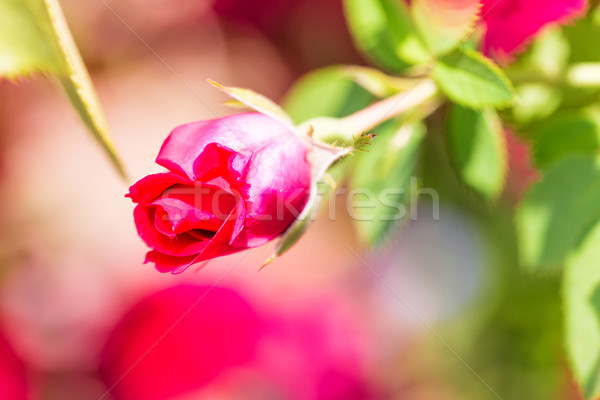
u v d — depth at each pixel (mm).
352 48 492
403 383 455
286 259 490
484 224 427
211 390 407
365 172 362
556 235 343
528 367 424
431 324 463
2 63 299
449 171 394
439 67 336
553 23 346
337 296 466
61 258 474
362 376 429
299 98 370
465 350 449
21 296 454
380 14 359
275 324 425
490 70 334
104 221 488
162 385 406
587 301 334
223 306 414
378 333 465
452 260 444
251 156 311
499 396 428
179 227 306
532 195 346
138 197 308
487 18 347
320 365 421
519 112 361
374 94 368
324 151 324
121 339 414
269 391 413
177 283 417
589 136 356
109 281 467
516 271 424
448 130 357
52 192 489
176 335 409
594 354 331
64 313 441
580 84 355
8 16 298
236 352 412
